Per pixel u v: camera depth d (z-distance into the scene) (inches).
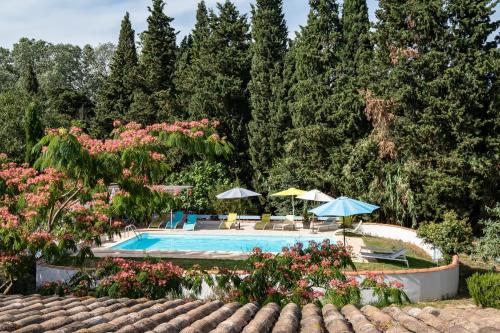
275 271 429.7
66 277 564.4
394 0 1065.5
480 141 962.7
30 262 442.3
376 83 1087.6
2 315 228.8
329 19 1255.5
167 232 986.7
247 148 1448.1
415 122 1024.2
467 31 997.2
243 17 1566.2
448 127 983.0
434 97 982.4
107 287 415.2
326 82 1230.3
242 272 482.0
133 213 530.9
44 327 201.6
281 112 1337.4
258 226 1034.1
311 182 1182.9
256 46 1391.5
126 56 1836.9
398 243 872.3
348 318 233.9
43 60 2746.1
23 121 1170.0
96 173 438.9
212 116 1412.4
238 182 1252.5
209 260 701.9
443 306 557.3
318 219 1103.0
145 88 1638.8
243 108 1466.5
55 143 388.5
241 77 1492.4
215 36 1530.5
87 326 207.8
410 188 990.4
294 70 1370.6
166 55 1657.2
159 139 494.6
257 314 239.5
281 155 1362.0
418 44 1042.1
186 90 1494.8
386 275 560.1
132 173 468.1
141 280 420.5
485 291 489.7
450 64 1003.3
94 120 1729.8
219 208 1213.1
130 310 248.4
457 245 680.4
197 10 1754.4
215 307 259.3
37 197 428.5
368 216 1083.9
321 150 1188.5
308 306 281.6
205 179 1256.2
